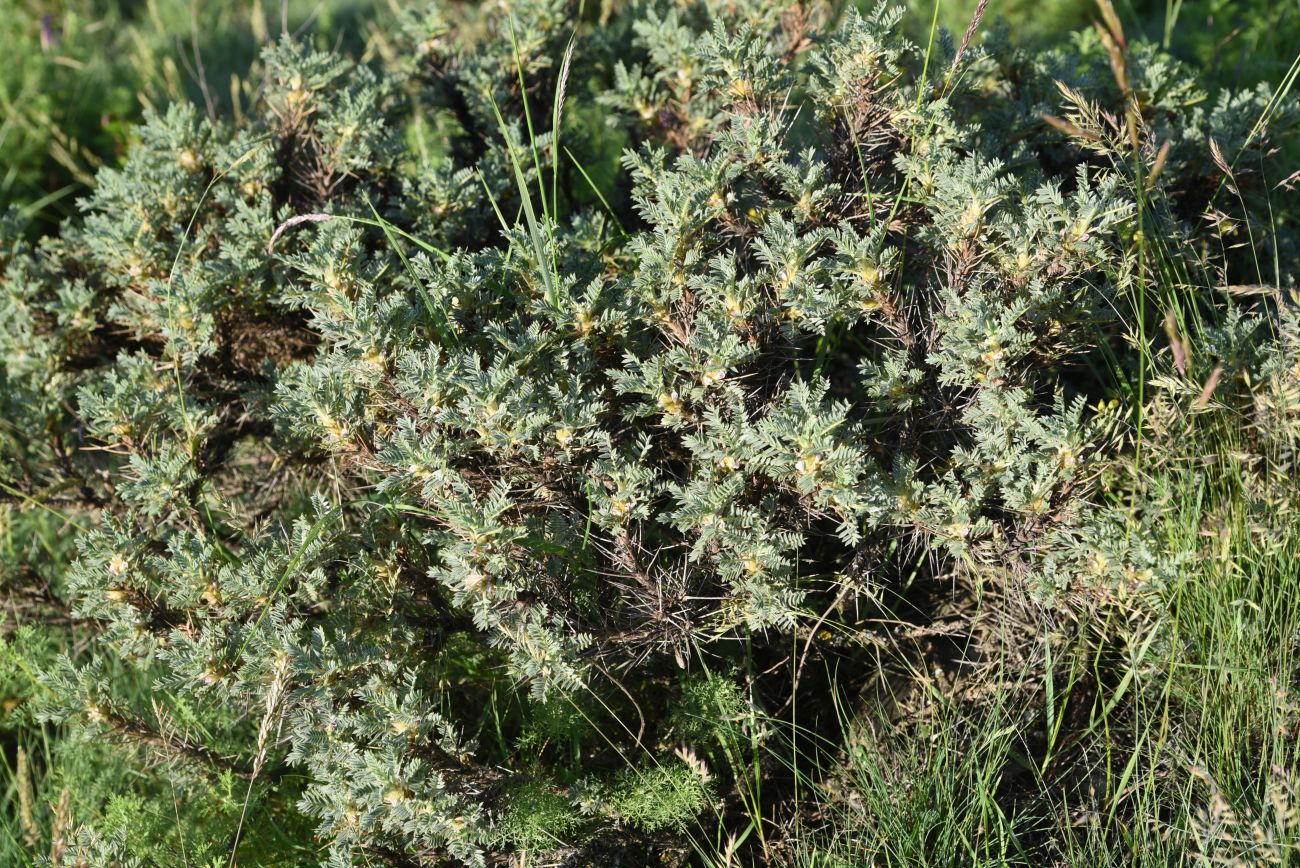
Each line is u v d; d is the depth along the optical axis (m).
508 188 3.20
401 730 2.31
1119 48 2.23
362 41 6.34
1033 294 2.47
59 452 3.14
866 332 3.10
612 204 3.47
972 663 2.60
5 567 3.16
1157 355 2.78
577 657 2.41
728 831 2.60
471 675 2.81
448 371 2.38
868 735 2.66
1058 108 3.20
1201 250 3.07
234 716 2.87
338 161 3.08
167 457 2.64
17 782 2.89
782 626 2.58
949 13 5.39
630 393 2.70
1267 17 4.62
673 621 2.51
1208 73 4.31
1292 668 2.41
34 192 5.29
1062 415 2.44
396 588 2.66
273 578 2.52
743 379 2.62
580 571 2.58
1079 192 2.52
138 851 2.61
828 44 2.95
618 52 3.68
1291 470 2.64
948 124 2.75
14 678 3.22
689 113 3.23
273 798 2.79
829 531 2.74
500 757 2.75
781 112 2.86
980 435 2.49
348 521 3.02
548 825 2.38
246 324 3.03
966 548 2.49
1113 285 2.68
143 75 5.73
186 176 3.10
